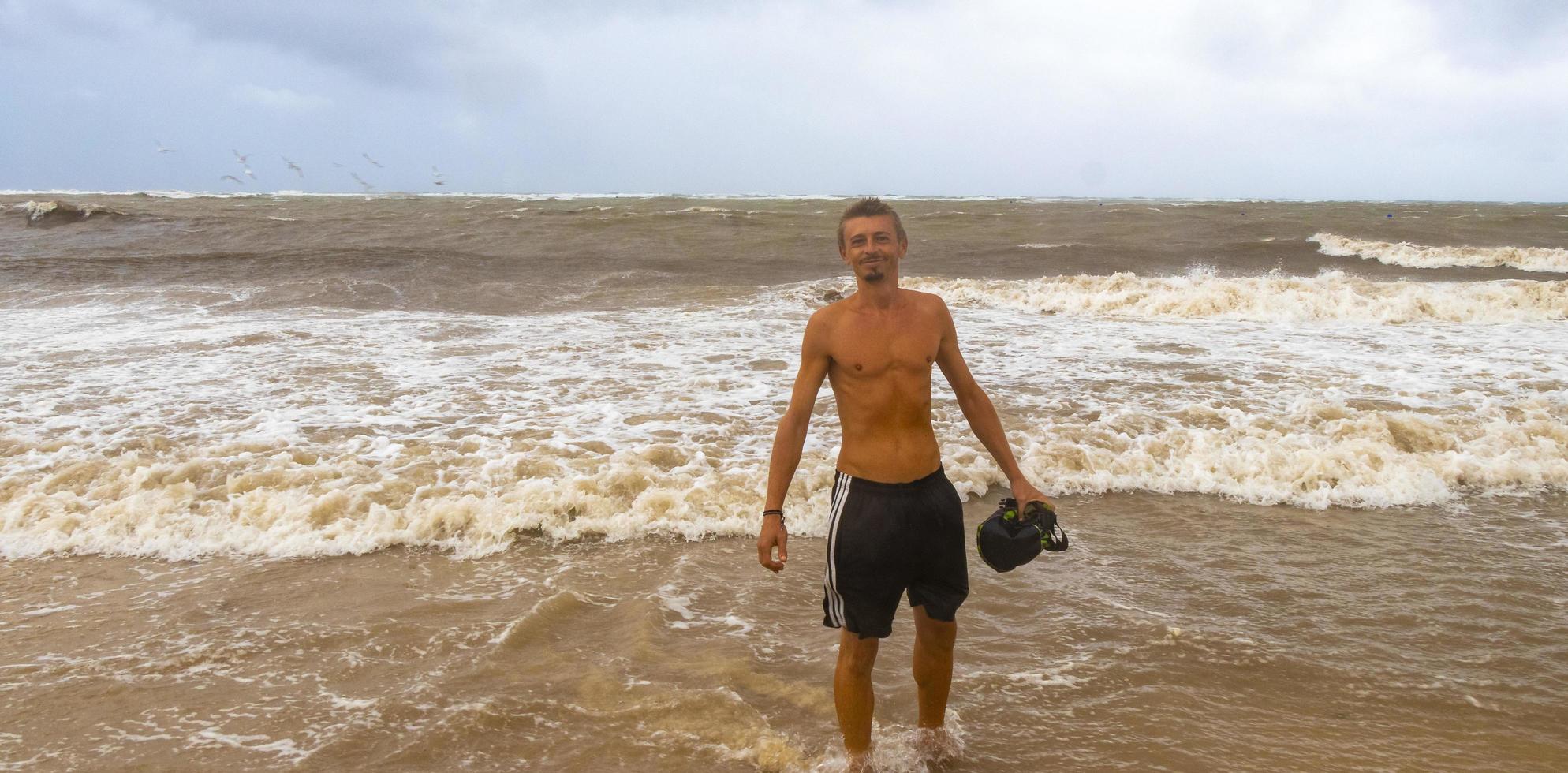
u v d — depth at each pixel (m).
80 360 8.29
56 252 18.38
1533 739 2.69
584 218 26.41
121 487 4.91
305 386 7.34
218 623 3.52
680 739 2.70
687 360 8.60
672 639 3.38
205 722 2.80
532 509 4.65
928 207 39.56
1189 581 3.95
